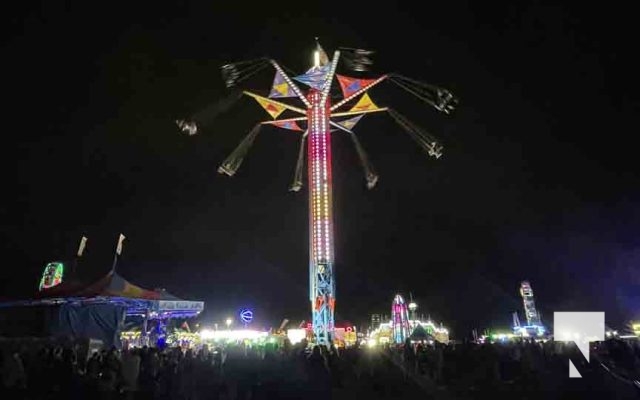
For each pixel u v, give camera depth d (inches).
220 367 674.2
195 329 1887.3
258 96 1142.3
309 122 1096.8
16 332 913.5
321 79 1098.7
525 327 2513.5
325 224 1023.6
